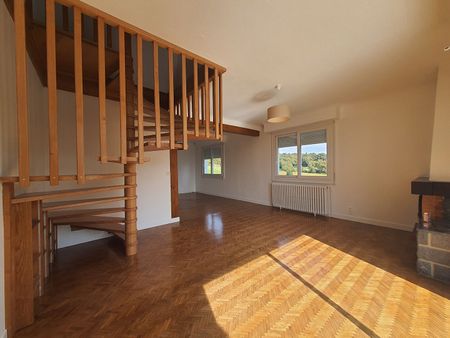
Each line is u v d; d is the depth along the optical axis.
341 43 2.20
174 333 1.52
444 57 2.47
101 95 1.83
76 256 2.87
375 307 1.75
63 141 3.25
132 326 1.59
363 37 2.10
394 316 1.64
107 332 1.53
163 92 4.18
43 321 1.64
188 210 5.68
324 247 3.03
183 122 2.39
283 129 5.64
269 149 6.15
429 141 3.40
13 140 1.81
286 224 4.24
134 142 2.81
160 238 3.53
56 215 2.68
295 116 5.15
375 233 3.58
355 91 3.63
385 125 3.86
